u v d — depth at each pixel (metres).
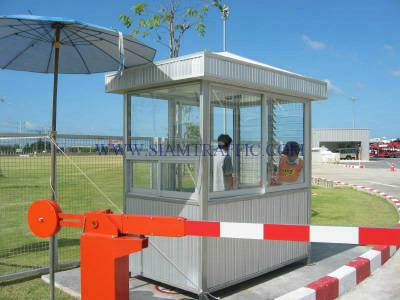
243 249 5.11
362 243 3.26
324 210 11.41
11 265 5.98
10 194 11.27
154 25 8.93
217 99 4.82
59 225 3.77
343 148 54.16
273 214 5.51
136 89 5.38
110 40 4.52
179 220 3.49
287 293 4.80
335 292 4.94
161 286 5.18
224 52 5.88
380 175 25.86
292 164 5.91
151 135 5.28
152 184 5.28
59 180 8.46
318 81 5.93
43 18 3.98
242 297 4.84
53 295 4.36
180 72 4.59
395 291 5.16
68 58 5.26
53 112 4.72
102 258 3.55
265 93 5.38
